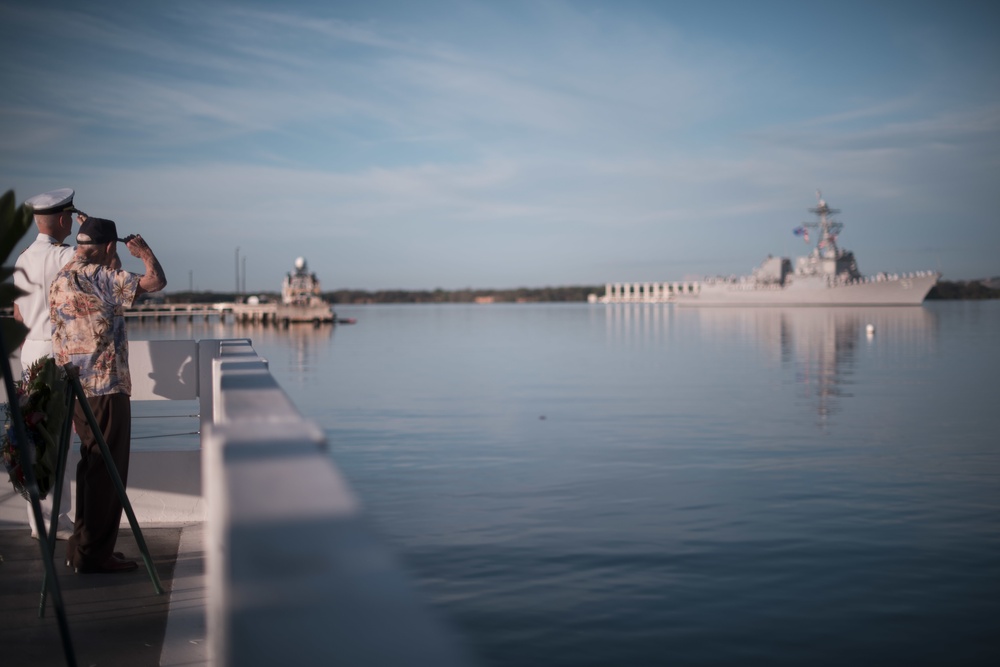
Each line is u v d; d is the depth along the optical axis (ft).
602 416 79.41
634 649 24.23
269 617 2.01
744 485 46.75
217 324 416.26
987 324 308.81
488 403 91.81
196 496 19.58
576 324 379.76
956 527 37.32
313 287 414.00
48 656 11.68
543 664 23.18
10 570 15.88
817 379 119.24
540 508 41.22
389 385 115.44
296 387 113.29
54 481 14.35
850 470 51.31
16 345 9.60
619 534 36.32
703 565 31.86
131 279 15.79
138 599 14.19
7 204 8.84
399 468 52.85
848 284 513.04
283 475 3.57
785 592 28.91
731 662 23.41
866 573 30.96
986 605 27.63
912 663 23.53
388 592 2.14
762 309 544.62
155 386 19.75
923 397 94.99
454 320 475.31
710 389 106.01
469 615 26.78
